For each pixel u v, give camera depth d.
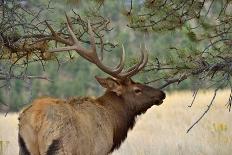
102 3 23.78
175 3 23.44
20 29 24.69
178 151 29.22
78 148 19.94
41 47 24.14
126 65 23.92
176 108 51.75
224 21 23.47
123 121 22.48
